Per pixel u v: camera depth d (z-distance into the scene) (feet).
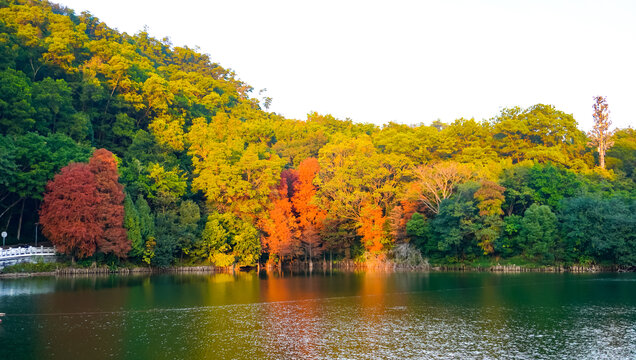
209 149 332.80
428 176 317.22
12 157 233.76
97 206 240.94
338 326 137.39
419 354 109.19
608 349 112.47
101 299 176.35
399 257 311.47
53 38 336.29
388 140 410.52
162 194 289.53
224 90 610.65
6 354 107.55
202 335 126.41
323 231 330.95
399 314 154.81
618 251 269.64
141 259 275.18
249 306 168.76
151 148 325.42
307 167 360.07
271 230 316.19
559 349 112.57
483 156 370.32
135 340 120.78
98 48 373.61
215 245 297.53
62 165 252.83
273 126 513.45
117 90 369.91
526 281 233.55
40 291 189.57
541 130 401.90
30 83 290.56
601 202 274.36
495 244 280.51
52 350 111.04
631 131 450.71
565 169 334.24
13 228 270.05
